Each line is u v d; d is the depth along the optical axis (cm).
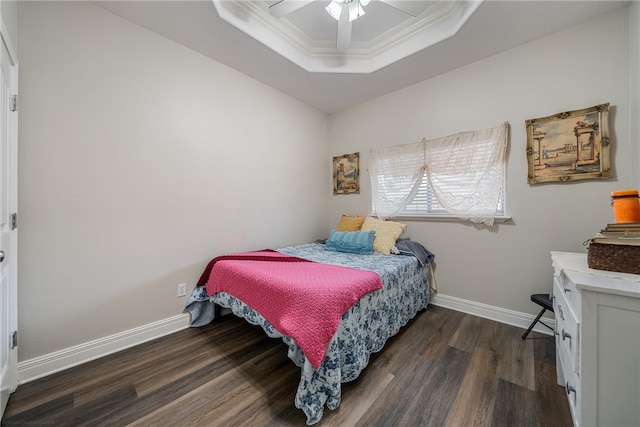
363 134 322
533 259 205
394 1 159
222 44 212
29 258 147
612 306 85
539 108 200
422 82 267
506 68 215
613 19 172
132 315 187
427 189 267
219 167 238
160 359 169
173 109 207
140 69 190
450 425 116
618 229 112
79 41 164
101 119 173
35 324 149
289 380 148
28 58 146
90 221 169
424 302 245
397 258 229
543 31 192
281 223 296
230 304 192
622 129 170
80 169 165
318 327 124
